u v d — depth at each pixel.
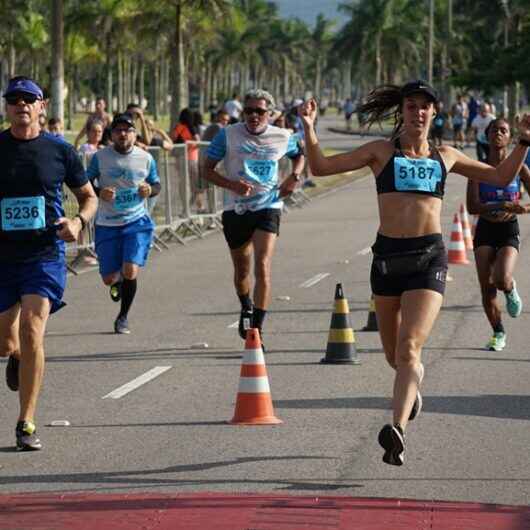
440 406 15.22
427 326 11.94
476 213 18.45
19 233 12.91
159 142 36.19
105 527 10.20
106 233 21.14
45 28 149.12
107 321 22.58
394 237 12.25
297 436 13.64
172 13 83.75
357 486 11.58
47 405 15.49
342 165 12.39
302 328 21.55
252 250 21.06
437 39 173.25
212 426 14.20
